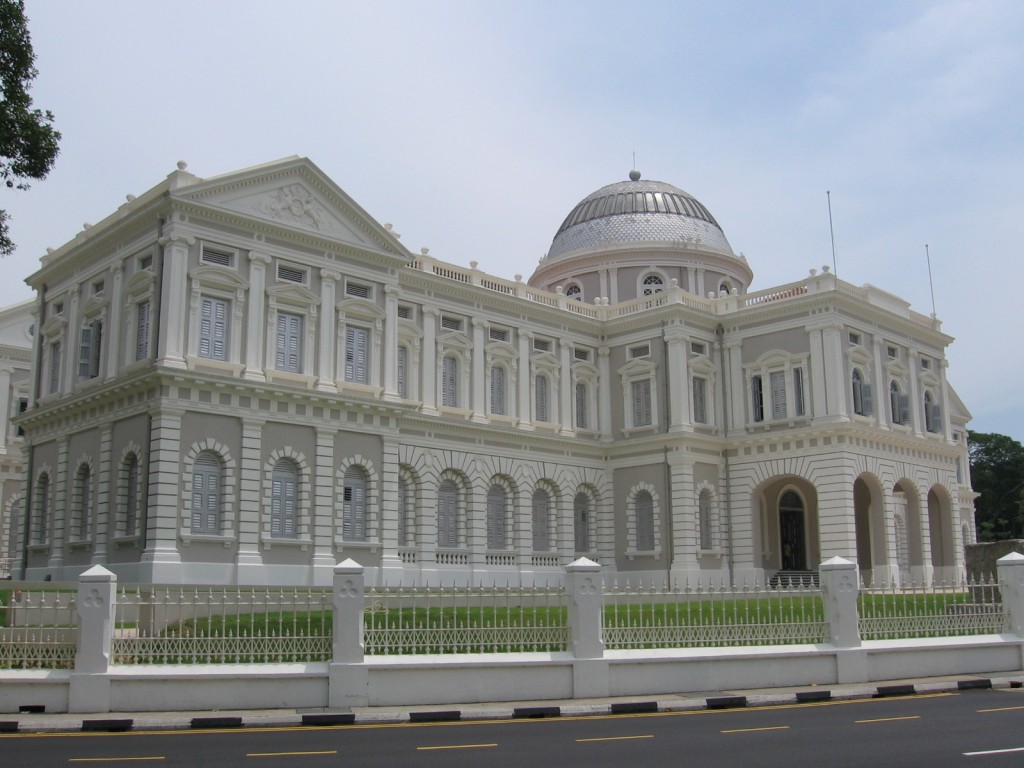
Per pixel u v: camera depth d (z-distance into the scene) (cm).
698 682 2258
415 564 4809
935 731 1712
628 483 5678
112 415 4081
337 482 4253
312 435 4212
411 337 4984
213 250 4034
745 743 1608
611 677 2191
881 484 5441
